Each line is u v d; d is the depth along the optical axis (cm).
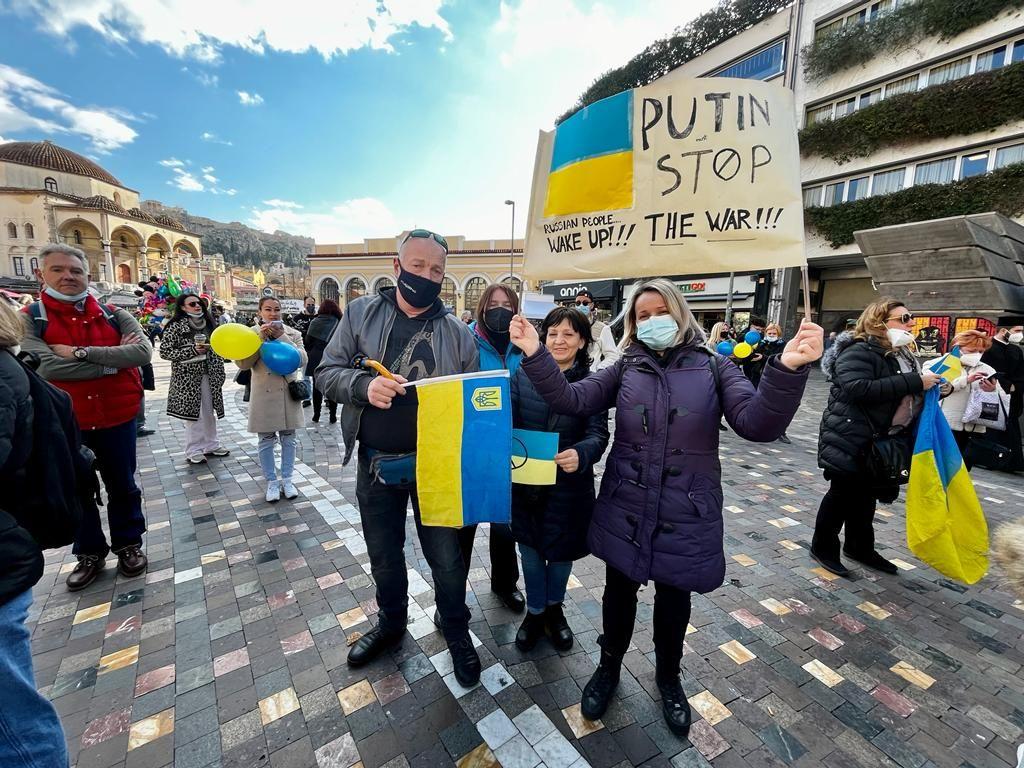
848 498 286
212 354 473
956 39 1211
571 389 179
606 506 177
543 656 212
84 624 226
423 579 270
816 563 302
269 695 186
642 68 1870
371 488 193
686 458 164
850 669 208
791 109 177
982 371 462
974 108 1152
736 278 1595
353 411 188
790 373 137
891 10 1321
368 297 198
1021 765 124
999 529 122
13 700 117
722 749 167
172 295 462
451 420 179
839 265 1568
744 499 414
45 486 141
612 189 197
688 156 183
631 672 203
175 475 438
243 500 379
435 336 196
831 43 1414
